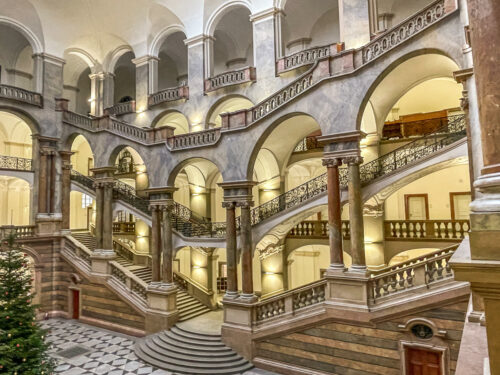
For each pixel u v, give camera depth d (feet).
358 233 36.35
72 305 61.31
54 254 63.00
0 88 58.29
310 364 37.63
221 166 46.73
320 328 37.24
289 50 68.18
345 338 35.65
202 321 51.85
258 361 40.78
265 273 60.08
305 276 65.92
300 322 38.09
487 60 9.21
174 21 66.54
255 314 42.50
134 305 52.60
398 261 58.90
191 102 63.62
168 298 49.96
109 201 59.06
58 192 65.31
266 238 56.65
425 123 57.77
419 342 31.42
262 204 54.95
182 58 82.33
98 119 61.41
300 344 38.45
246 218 44.60
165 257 51.34
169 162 51.72
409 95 62.23
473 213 8.96
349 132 36.60
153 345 45.47
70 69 85.40
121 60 85.35
